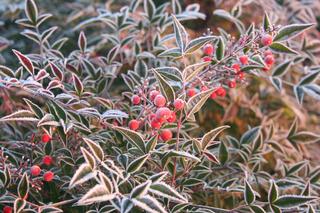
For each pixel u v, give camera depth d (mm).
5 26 848
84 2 885
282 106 809
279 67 708
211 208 576
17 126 671
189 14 757
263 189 704
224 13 770
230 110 781
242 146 683
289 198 564
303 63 878
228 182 636
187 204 566
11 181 569
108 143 616
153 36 781
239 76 604
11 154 596
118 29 752
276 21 845
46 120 537
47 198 610
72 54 716
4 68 606
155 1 896
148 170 616
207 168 618
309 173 689
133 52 753
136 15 846
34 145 589
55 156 613
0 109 696
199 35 863
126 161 549
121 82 777
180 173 592
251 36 594
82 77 716
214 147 720
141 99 593
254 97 800
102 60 728
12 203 571
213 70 598
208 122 774
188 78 562
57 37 846
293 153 764
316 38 909
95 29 854
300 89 679
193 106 559
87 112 558
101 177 476
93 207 597
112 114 557
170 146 603
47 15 700
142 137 552
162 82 538
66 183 590
